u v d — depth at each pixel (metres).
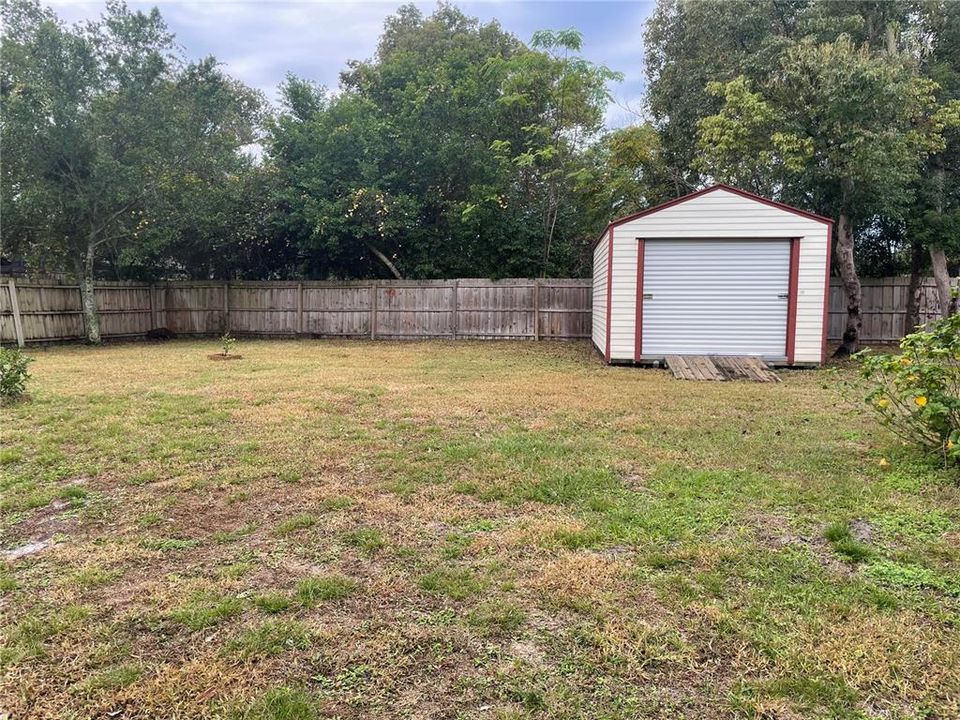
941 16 12.51
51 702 1.96
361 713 1.90
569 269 18.80
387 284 16.45
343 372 9.23
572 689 2.01
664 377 8.97
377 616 2.45
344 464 4.45
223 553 3.05
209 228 15.81
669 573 2.77
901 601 2.51
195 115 14.81
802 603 2.49
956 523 3.30
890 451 4.63
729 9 13.93
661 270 10.51
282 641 2.28
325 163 16.33
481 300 16.02
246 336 17.38
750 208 10.20
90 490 3.96
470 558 2.95
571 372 9.52
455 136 16.69
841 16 12.86
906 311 14.42
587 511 3.51
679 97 15.84
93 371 9.24
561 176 17.55
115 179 13.59
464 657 2.18
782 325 10.33
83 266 15.22
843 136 10.39
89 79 13.41
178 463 4.47
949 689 1.98
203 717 1.89
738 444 4.96
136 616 2.46
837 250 12.32
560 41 16.92
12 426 5.52
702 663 2.13
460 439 5.12
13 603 2.57
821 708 1.91
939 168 12.41
